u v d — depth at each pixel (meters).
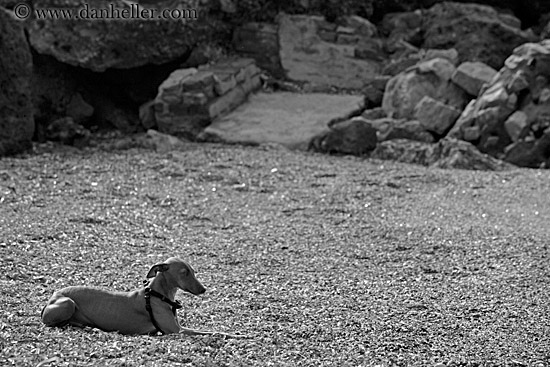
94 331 7.79
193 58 22.06
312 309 9.29
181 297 9.49
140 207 13.92
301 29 23.22
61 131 20.06
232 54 23.34
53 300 7.93
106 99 22.02
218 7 22.91
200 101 20.17
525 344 8.48
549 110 18.92
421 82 20.91
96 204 13.88
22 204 13.56
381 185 16.19
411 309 9.48
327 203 14.80
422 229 13.17
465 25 23.22
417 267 11.25
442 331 8.76
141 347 7.47
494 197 15.41
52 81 21.23
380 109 21.19
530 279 10.79
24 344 7.45
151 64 21.95
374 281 10.56
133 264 10.71
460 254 11.88
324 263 11.30
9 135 18.30
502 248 12.18
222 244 12.02
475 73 20.59
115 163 17.30
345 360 7.73
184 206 14.17
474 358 8.00
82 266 10.47
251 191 15.46
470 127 19.30
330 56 23.11
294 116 20.52
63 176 15.94
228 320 8.74
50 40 20.70
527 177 16.98
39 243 11.35
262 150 18.91
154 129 21.12
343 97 21.72
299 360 7.61
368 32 23.45
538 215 14.20
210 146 19.30
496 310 9.54
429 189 15.97
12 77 18.30
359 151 19.14
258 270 10.84
